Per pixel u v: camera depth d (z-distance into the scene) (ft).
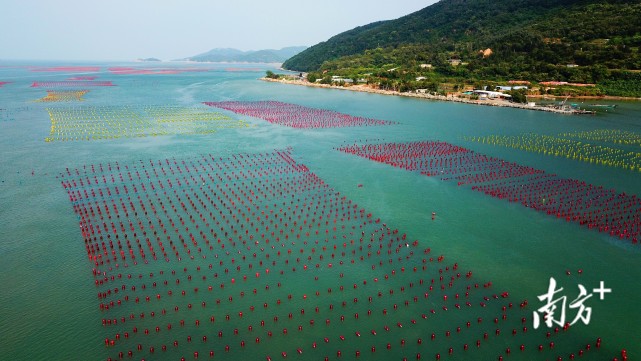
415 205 233.35
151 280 159.53
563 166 303.89
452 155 332.39
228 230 200.23
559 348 128.16
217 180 267.59
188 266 169.37
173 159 311.88
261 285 158.20
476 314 143.74
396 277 165.17
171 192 245.45
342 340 130.93
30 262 169.27
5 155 313.94
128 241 187.32
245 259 175.63
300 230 202.08
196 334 132.36
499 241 193.16
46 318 137.59
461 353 126.21
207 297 150.30
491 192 253.03
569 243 191.11
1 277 158.81
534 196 246.27
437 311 145.28
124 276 161.48
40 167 286.05
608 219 215.31
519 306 148.05
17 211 215.31
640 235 198.39
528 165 306.35
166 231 197.47
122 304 145.28
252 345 128.36
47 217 209.26
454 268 171.01
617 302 149.28
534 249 185.98
